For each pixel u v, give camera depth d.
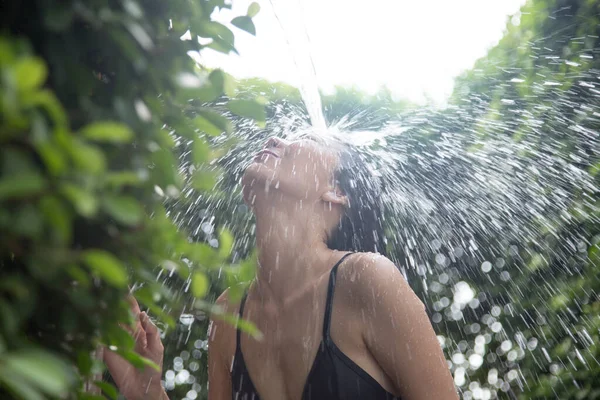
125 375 2.12
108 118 1.01
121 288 1.05
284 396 2.23
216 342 2.45
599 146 4.29
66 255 0.81
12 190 0.70
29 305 0.87
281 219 2.35
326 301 2.22
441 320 5.03
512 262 4.54
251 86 4.34
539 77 4.55
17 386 0.68
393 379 2.19
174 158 1.06
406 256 4.58
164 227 1.02
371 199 2.55
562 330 4.45
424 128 4.63
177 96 1.12
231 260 3.99
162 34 1.10
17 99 0.70
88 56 1.05
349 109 5.13
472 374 5.01
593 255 4.23
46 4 0.91
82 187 0.74
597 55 4.44
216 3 1.21
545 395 4.44
